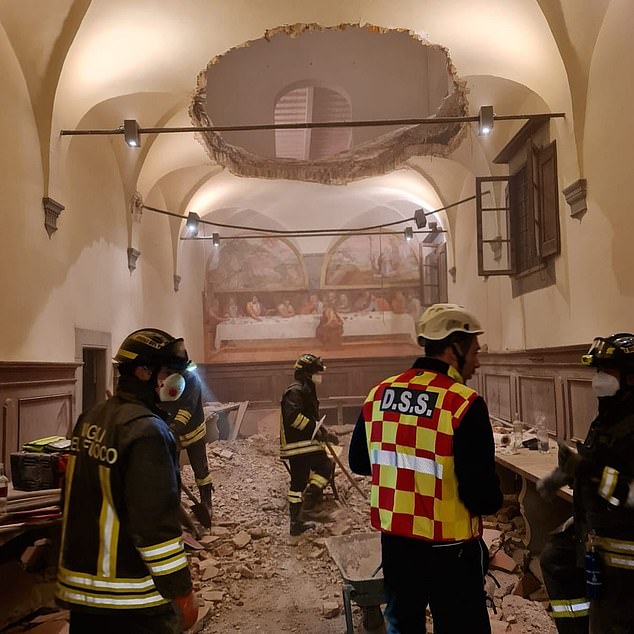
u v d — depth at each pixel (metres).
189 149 9.65
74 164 6.91
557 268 6.56
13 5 5.18
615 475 2.37
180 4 6.27
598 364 2.54
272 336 15.18
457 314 2.63
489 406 9.40
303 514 6.48
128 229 8.94
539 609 4.12
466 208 10.72
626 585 2.39
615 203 5.16
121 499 2.13
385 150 10.55
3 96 5.23
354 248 15.39
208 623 4.14
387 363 14.91
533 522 4.90
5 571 3.93
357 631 3.98
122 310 8.70
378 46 11.45
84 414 2.38
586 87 5.71
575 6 5.49
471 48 6.86
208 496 6.37
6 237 5.22
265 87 11.50
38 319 5.86
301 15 6.72
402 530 2.43
